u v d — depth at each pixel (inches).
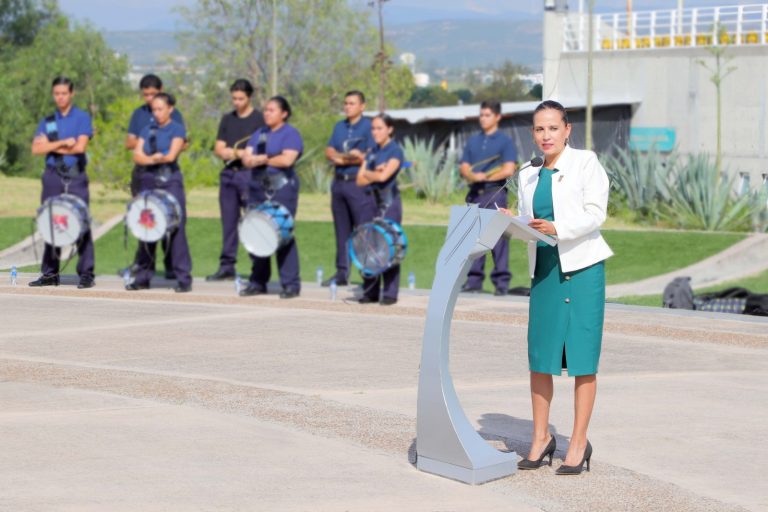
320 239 916.0
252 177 573.6
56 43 2659.9
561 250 275.6
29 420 326.3
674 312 531.2
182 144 587.8
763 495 265.0
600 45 1636.3
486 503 257.0
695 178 1072.8
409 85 3159.5
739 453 299.6
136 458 288.4
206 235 924.6
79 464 282.2
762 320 508.7
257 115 627.5
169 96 587.2
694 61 1513.3
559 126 279.0
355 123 599.5
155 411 338.6
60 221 589.6
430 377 277.6
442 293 276.7
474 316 518.3
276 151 565.0
